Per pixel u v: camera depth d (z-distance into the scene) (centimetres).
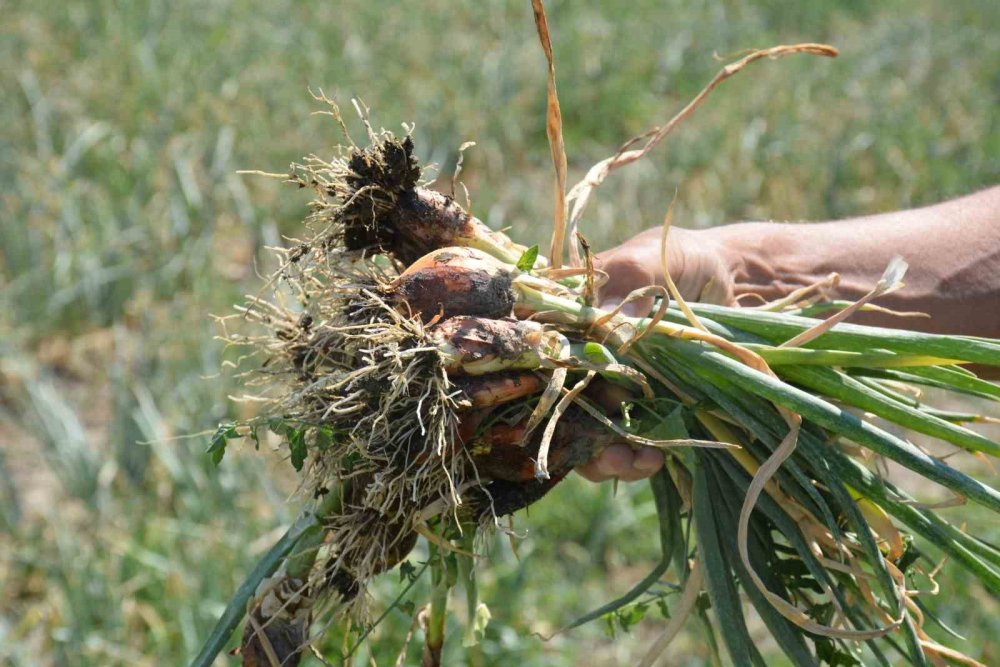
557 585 321
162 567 303
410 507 144
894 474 373
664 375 150
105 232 450
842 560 143
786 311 163
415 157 151
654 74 677
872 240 187
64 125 540
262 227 486
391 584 290
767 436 144
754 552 151
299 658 153
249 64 619
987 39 767
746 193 551
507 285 144
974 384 150
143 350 387
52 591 301
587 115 609
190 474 326
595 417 148
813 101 652
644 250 168
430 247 153
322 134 546
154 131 538
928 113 631
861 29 795
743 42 729
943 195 543
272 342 155
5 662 277
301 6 705
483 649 286
